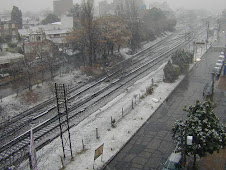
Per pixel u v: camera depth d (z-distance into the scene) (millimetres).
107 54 54656
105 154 21188
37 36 62000
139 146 22406
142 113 28500
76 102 32562
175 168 18594
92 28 47219
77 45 52719
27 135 25391
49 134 25250
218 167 19219
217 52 61438
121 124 26109
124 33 56062
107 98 33875
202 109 17422
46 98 35188
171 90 35312
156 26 87062
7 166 18828
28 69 39344
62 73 44781
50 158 20828
